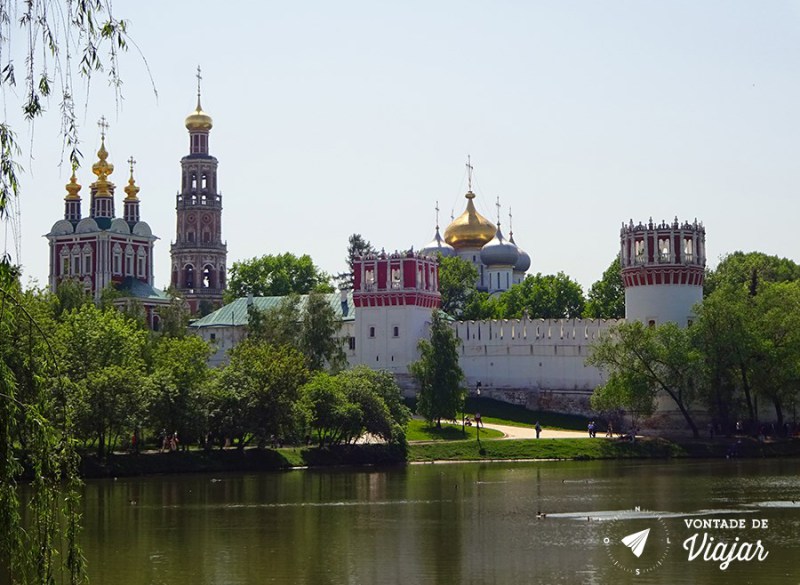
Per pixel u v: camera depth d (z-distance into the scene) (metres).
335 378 141.12
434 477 117.56
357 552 70.12
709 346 150.88
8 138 34.75
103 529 79.38
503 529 78.94
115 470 116.06
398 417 145.38
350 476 119.06
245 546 72.31
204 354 138.12
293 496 99.19
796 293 159.25
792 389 153.25
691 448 146.88
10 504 37.53
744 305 153.00
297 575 63.22
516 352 187.88
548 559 67.44
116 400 113.31
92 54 33.00
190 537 75.94
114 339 124.81
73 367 114.56
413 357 192.25
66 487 40.31
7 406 37.56
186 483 110.50
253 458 127.81
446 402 160.38
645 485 106.88
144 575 63.31
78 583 40.44
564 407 182.62
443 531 78.31
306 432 135.38
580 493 100.25
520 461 140.50
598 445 147.00
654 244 174.00
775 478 113.12
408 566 65.62
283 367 128.38
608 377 177.25
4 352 38.88
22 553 37.69
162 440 134.12
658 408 167.12
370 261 195.25
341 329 196.12
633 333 150.88
